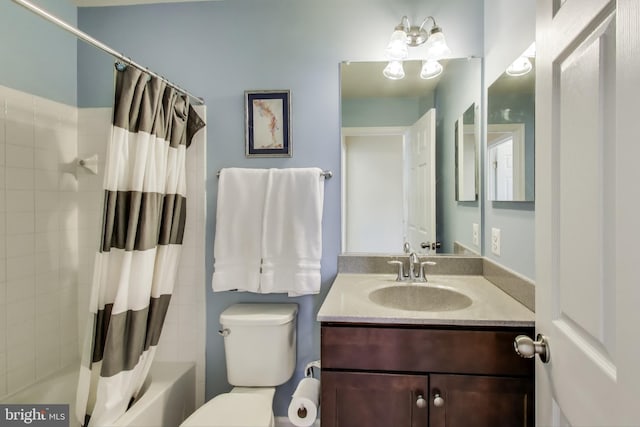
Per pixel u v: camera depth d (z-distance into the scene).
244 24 1.69
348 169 1.69
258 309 1.61
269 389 1.52
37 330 1.59
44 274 1.62
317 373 1.68
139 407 1.34
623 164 0.48
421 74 1.63
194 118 1.65
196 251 1.71
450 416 1.07
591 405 0.57
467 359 1.07
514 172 1.25
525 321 1.04
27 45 1.54
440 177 1.65
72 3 1.73
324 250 1.68
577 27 0.62
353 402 1.11
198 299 1.71
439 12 1.62
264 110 1.69
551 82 0.73
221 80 1.71
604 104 0.53
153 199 1.38
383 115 1.67
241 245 1.60
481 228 1.60
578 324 0.62
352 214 1.69
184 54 1.72
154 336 1.45
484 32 1.58
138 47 1.73
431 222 1.67
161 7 1.72
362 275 1.64
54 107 1.66
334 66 1.67
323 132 1.68
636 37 0.45
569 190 0.65
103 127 1.76
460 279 1.54
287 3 1.68
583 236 0.60
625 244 0.48
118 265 1.30
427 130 1.65
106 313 1.29
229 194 1.61
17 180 1.50
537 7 0.81
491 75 1.49
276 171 1.60
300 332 1.69
